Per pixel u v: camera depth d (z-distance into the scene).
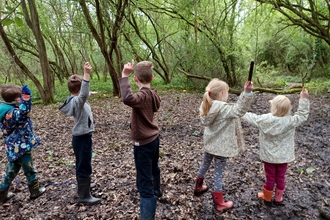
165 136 5.43
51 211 2.85
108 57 10.31
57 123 6.68
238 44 11.39
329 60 15.27
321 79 13.95
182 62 12.95
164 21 13.15
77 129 2.76
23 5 8.96
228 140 2.69
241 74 12.31
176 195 3.09
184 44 12.63
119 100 9.93
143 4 10.67
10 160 2.87
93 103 9.52
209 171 3.67
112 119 6.96
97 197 3.08
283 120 2.68
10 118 2.73
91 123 2.83
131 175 3.61
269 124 2.71
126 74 2.32
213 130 2.72
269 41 16.73
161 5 11.48
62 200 3.04
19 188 3.32
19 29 12.57
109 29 10.95
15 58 9.17
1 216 2.79
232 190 3.20
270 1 8.54
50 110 8.40
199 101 9.33
